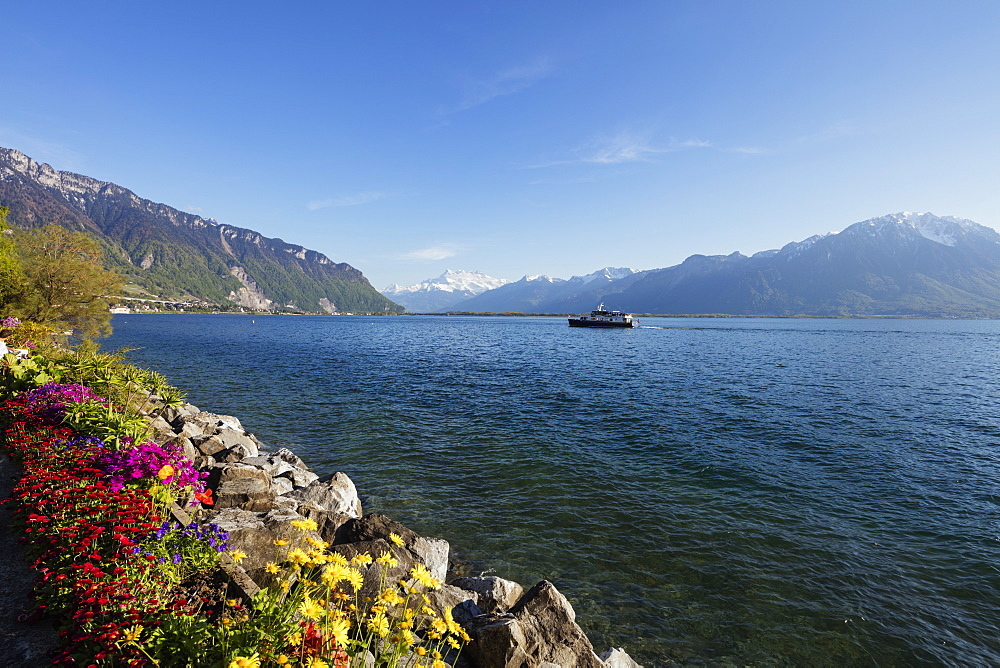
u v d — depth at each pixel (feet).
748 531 49.49
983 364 211.20
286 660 13.94
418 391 126.11
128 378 69.62
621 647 33.32
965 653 33.37
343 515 36.50
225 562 22.79
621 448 77.05
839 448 78.89
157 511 26.37
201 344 270.87
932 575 42.22
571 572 41.65
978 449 79.10
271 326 579.48
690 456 73.41
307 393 121.70
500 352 247.70
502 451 74.43
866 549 46.34
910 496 59.31
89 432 36.96
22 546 25.35
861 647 33.76
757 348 297.33
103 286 139.44
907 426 94.58
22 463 34.35
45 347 93.25
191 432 63.31
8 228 126.41
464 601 30.99
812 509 55.21
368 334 420.77
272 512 33.88
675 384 143.23
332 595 25.61
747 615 36.73
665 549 45.68
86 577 18.20
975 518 53.21
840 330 623.77
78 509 22.13
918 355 255.91
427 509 53.31
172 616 16.69
